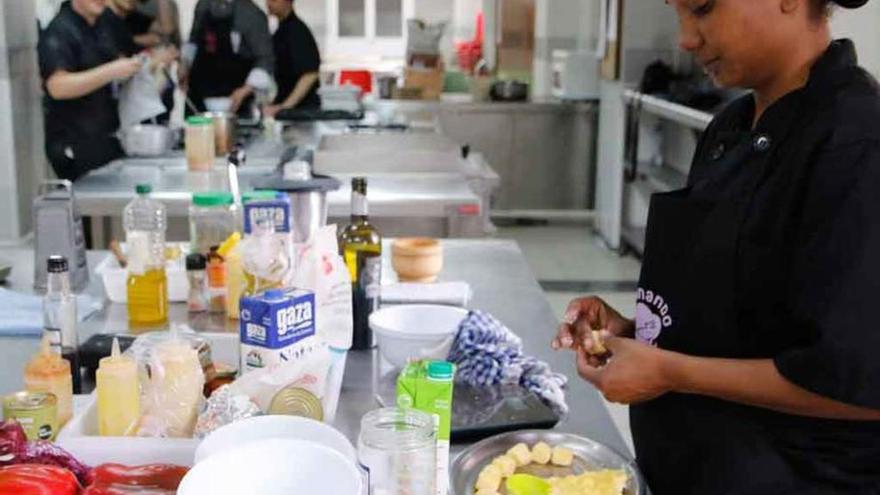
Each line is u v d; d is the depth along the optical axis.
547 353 1.80
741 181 1.18
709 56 1.17
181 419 1.31
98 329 1.88
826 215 1.06
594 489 1.22
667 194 1.28
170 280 2.07
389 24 7.81
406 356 1.65
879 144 1.05
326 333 1.49
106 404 1.30
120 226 3.18
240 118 5.23
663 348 1.26
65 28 3.90
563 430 1.47
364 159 3.63
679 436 1.28
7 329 1.84
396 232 3.14
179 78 5.43
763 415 1.20
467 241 2.79
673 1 1.19
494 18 7.63
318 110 5.46
